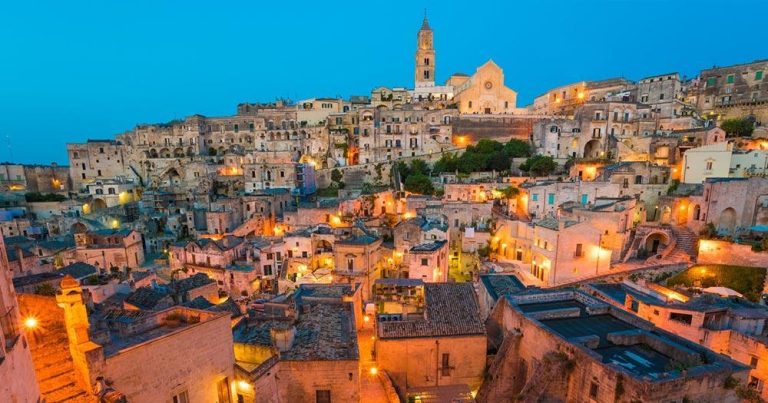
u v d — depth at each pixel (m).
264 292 63.75
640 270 60.34
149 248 94.50
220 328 21.52
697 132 91.06
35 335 18.58
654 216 80.25
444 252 59.28
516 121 129.00
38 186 133.38
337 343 26.53
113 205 116.88
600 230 65.81
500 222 73.19
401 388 33.03
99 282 53.38
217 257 68.56
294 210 89.56
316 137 139.38
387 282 39.00
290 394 24.95
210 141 150.50
